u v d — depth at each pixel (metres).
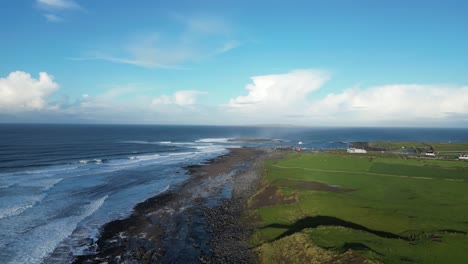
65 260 25.44
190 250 27.33
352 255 20.31
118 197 45.97
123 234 31.34
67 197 44.38
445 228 25.41
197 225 33.88
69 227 32.66
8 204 39.31
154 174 65.81
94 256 26.33
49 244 28.25
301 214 31.97
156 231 32.19
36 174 59.62
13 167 66.06
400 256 20.00
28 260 25.06
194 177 63.06
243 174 65.81
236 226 32.81
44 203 40.69
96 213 37.81
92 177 59.47
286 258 23.05
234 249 27.02
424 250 20.77
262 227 30.81
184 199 45.19
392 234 24.94
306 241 23.61
